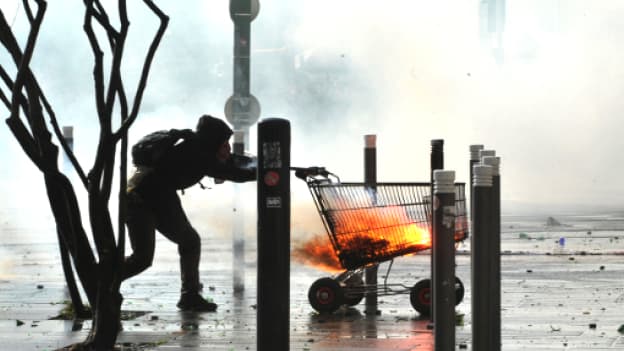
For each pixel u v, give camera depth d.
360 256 20.53
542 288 24.55
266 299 14.37
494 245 13.62
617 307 21.48
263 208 14.36
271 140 14.32
